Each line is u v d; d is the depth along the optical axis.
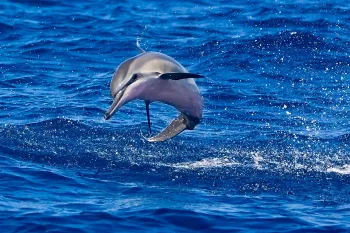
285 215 32.53
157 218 31.81
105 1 71.31
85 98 49.53
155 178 36.94
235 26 63.97
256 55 57.25
